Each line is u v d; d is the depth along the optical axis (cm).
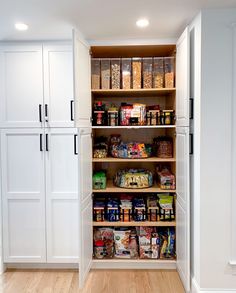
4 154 260
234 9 197
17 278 252
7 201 262
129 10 193
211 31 199
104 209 269
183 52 222
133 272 260
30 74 255
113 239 271
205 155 205
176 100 250
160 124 262
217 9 196
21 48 254
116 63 260
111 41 250
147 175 270
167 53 278
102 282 243
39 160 260
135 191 261
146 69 260
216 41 200
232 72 201
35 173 260
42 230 262
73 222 261
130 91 261
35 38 248
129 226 276
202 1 183
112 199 282
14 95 256
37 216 262
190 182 228
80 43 221
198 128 208
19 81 255
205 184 206
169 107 283
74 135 255
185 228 222
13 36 243
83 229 232
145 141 299
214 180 205
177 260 256
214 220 207
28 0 175
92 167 270
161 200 268
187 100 212
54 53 254
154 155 283
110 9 191
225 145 204
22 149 259
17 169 260
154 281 245
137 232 272
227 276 208
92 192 263
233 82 202
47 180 260
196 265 216
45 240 263
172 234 266
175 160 258
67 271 264
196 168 213
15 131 258
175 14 202
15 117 257
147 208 270
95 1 178
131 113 261
